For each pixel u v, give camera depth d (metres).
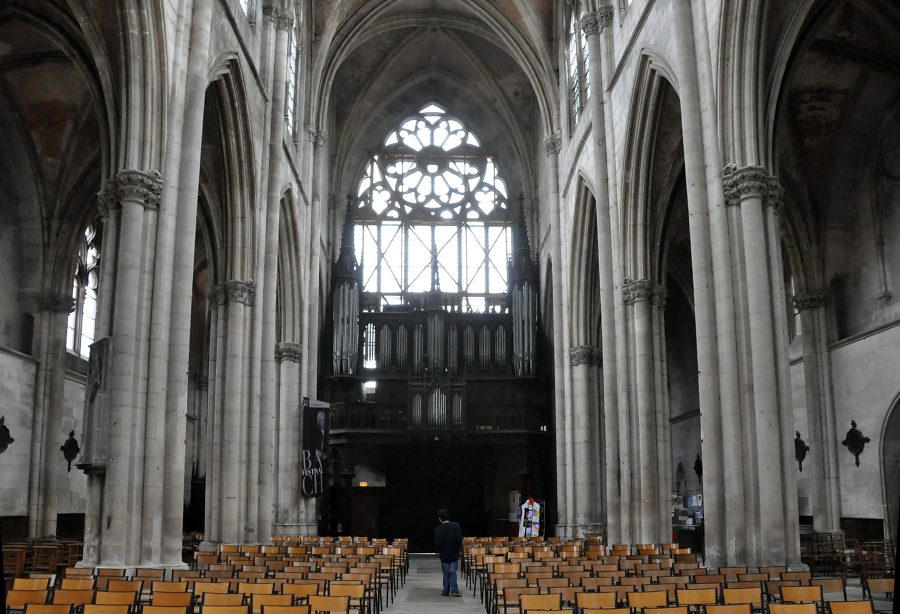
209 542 23.75
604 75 27.86
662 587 11.93
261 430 26.48
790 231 28.81
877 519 25.38
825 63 25.44
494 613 12.94
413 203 48.78
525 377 43.69
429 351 43.88
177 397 17.52
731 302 17.47
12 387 26.11
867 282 27.08
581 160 32.94
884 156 26.45
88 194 28.52
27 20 21.11
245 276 25.42
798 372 30.27
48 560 19.84
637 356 25.03
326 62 39.78
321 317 43.91
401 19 42.91
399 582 23.41
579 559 17.42
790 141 27.78
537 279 45.66
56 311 28.06
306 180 36.47
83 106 26.64
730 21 18.03
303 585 11.65
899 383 24.56
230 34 22.83
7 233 27.53
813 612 9.18
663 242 26.09
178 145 18.36
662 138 25.41
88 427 16.53
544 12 38.62
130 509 16.34
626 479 24.66
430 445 43.94
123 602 10.12
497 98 48.12
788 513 16.41
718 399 17.55
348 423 42.75
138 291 17.09
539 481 43.59
